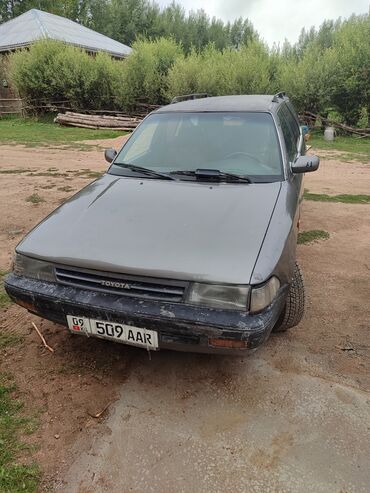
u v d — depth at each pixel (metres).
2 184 7.59
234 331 2.12
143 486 2.00
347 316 3.36
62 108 18.19
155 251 2.33
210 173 3.19
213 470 2.07
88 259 2.36
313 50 15.62
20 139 13.30
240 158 3.38
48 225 2.75
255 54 16.48
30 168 9.10
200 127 3.70
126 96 17.11
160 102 17.19
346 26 15.55
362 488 1.97
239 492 1.96
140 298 2.28
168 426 2.33
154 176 3.31
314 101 15.00
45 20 24.94
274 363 2.82
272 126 3.60
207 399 2.52
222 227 2.50
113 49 25.78
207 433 2.28
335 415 2.39
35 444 2.21
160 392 2.58
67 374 2.72
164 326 2.20
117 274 2.30
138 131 3.89
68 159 10.23
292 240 2.68
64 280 2.45
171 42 18.48
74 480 2.03
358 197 7.00
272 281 2.26
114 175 3.45
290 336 3.11
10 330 3.17
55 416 2.39
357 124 15.15
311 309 3.46
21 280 2.56
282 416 2.39
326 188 7.64
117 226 2.59
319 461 2.11
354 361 2.84
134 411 2.44
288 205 2.87
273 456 2.14
